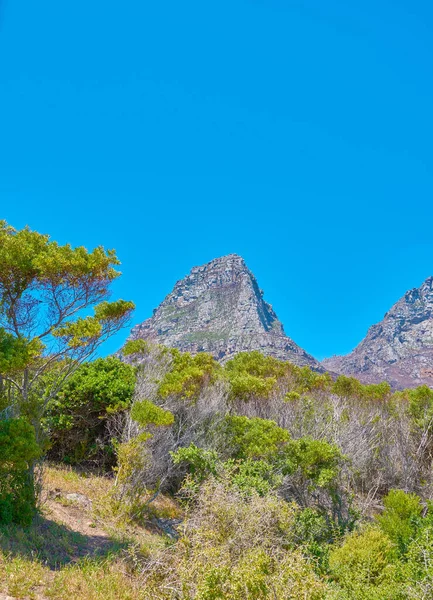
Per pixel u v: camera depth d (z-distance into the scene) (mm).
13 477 8922
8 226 10102
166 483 14297
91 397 15461
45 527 9156
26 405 9617
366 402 25328
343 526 14172
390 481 19078
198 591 5355
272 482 13680
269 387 21297
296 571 5617
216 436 15688
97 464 15547
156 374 16562
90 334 9547
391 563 9977
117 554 8453
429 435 21203
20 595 6121
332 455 14836
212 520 8141
